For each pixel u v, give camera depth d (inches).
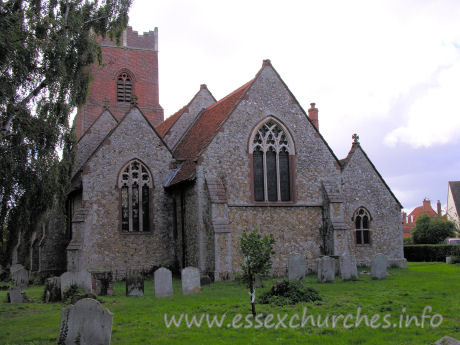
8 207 784.3
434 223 2298.2
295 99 1158.3
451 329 482.0
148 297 766.5
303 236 1110.4
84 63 926.4
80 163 1352.1
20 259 1256.2
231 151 1074.7
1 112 746.8
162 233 1158.3
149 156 1170.0
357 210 1269.7
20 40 760.3
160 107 1838.1
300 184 1126.4
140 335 496.1
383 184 1314.0
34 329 550.9
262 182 1102.4
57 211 884.0
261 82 1136.2
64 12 923.4
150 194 1159.0
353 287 810.2
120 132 1143.6
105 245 1085.1
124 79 1782.7
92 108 1688.0
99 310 434.6
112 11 1004.6
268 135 1121.4
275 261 1069.8
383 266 933.8
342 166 1284.4
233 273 1012.5
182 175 1116.5
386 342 440.8
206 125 1238.3
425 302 634.2
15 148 765.9
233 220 1048.2
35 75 806.5
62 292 768.9
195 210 1048.8
